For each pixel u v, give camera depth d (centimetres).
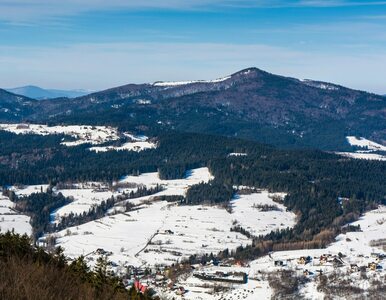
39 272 1612
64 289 1581
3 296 1384
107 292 1827
